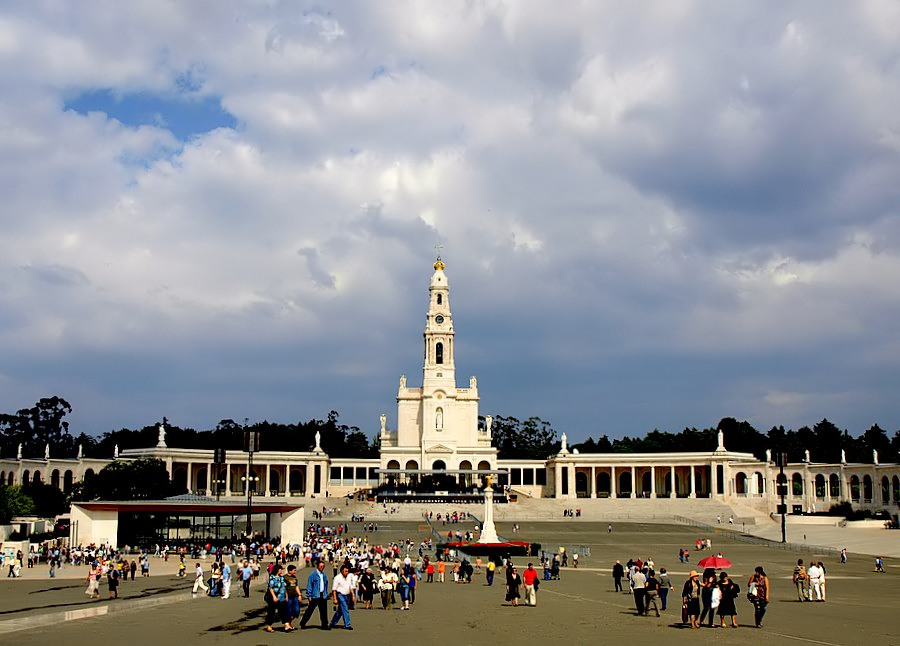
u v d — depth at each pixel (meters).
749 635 40.16
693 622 42.31
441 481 174.75
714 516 145.38
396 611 47.69
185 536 108.56
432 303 181.25
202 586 57.06
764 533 123.75
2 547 80.25
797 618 46.47
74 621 41.47
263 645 35.34
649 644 37.44
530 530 122.81
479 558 77.69
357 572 56.75
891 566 87.62
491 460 175.50
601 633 40.31
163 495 122.56
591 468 177.38
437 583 66.25
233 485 174.88
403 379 182.25
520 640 38.09
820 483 199.62
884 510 154.38
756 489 170.88
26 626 39.53
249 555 76.94
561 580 68.69
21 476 153.50
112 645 34.53
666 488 188.62
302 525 95.50
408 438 180.12
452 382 179.00
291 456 169.50
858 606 52.75
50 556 71.19
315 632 39.16
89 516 88.75
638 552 97.38
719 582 43.22
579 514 145.00
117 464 130.50
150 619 42.44
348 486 175.00
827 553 101.19
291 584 39.81
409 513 143.00
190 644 35.28
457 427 179.50
